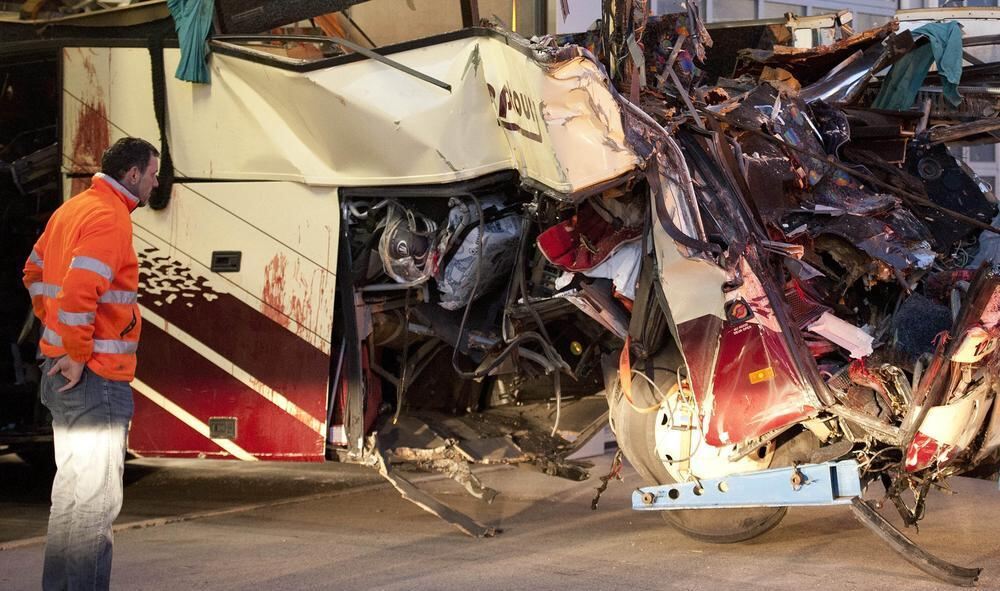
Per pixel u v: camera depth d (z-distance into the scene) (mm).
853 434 4969
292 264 5801
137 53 6078
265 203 5855
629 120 5023
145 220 6055
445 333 6070
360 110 5516
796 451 5180
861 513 4762
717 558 5207
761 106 5992
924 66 7020
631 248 5367
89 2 6484
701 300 5000
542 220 5621
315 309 5742
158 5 6113
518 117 5160
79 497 3988
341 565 5082
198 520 6344
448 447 5984
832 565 5031
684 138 5445
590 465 6902
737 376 4953
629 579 4770
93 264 3941
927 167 6410
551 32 7184
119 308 4090
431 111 5391
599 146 5004
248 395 5867
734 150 5484
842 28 7883
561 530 5980
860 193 5906
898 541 4727
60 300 3916
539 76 5070
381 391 6328
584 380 6914
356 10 6543
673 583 4691
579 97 5000
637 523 6188
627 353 5352
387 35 6523
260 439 5840
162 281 6023
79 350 3918
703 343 5008
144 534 5891
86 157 6152
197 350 5969
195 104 5973
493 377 7020
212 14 5867
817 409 4805
